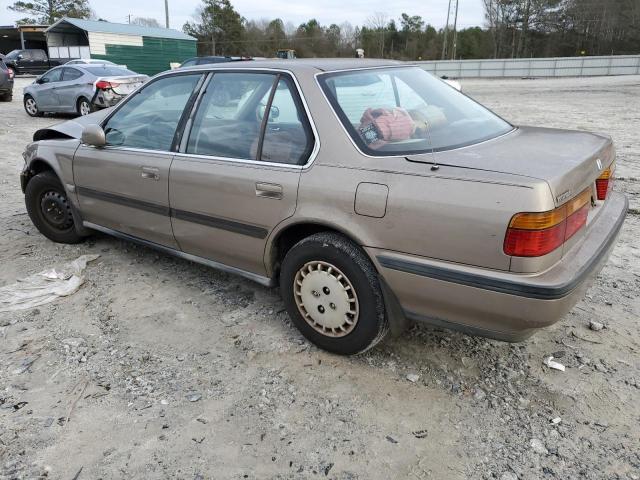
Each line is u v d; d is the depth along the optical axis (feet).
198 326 11.53
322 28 253.65
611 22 214.48
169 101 12.53
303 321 10.52
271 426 8.57
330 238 9.58
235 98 11.16
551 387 9.33
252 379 9.74
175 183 11.84
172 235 12.49
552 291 7.59
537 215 7.52
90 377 9.85
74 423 8.69
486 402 9.01
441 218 8.15
